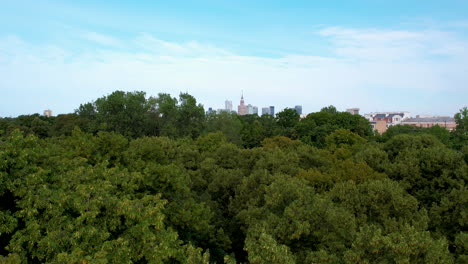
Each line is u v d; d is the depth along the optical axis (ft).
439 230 79.36
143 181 69.00
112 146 77.10
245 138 283.18
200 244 84.74
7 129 248.73
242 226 76.69
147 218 50.52
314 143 246.47
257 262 42.88
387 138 251.60
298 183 71.61
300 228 52.90
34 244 47.24
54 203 47.93
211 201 97.66
